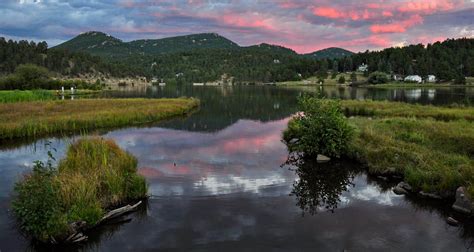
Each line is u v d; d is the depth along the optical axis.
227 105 58.03
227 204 11.84
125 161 14.39
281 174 15.58
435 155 15.13
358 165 16.89
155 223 10.32
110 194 11.65
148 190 13.19
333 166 16.80
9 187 13.34
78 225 9.68
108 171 12.21
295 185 14.00
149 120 36.09
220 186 13.80
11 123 25.98
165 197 12.48
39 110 36.19
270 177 15.12
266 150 21.02
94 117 31.52
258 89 135.62
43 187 9.33
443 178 12.28
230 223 10.30
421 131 20.95
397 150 15.96
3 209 11.09
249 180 14.66
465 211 10.84
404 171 14.11
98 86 120.56
